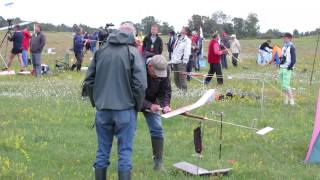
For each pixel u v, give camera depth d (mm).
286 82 16531
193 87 19344
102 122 6812
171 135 11164
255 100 16906
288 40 16562
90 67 6941
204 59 31734
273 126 12922
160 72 7727
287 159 9859
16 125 11383
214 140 10930
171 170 8391
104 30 24625
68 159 8844
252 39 78625
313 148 9773
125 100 6691
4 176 7633
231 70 29609
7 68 23656
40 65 22219
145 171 8297
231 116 13969
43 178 7637
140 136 10820
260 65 34094
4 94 16031
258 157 9836
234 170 8672
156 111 7883
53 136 10406
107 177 7840
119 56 6699
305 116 14586
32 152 9164
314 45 63562
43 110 13320
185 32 18328
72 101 15047
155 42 17734
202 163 9047
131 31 6859
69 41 58281
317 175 8781
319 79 26156
